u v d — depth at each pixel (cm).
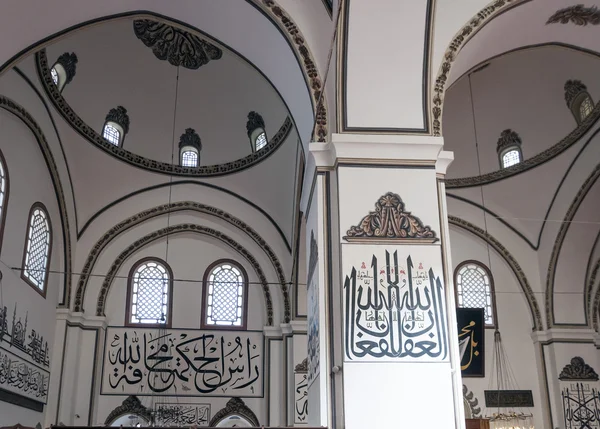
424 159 555
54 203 1012
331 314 523
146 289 1145
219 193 1146
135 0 642
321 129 568
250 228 1159
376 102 565
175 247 1175
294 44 592
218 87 1070
